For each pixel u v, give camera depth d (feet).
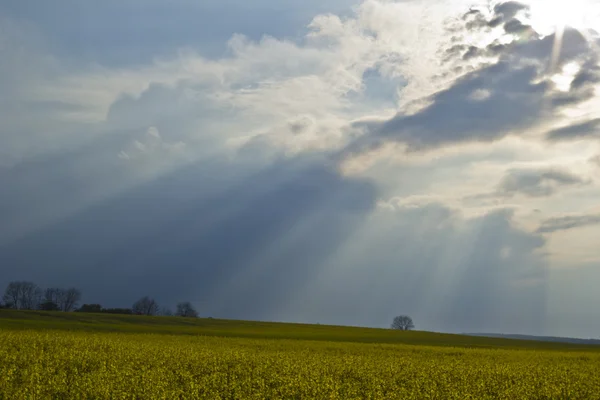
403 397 68.95
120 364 86.74
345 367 95.86
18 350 100.27
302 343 176.04
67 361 87.20
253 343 165.68
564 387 79.71
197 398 62.18
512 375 93.91
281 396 67.97
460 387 77.77
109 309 469.16
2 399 56.90
